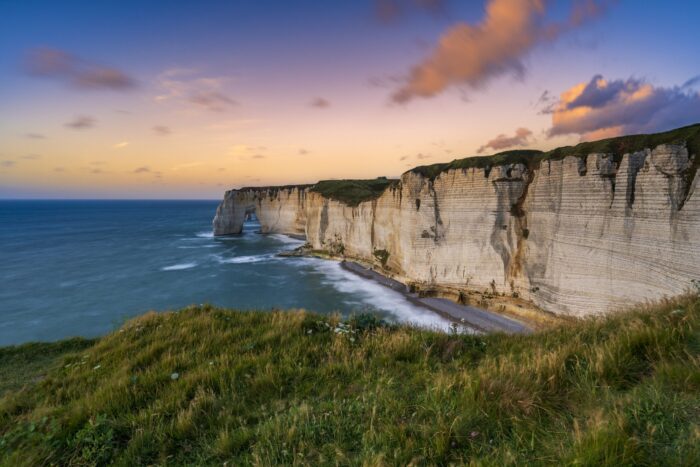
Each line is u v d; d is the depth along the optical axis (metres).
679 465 2.73
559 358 4.89
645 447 2.97
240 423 4.54
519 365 5.12
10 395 6.60
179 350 7.79
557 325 7.70
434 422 3.91
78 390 6.41
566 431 3.48
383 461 3.33
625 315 7.03
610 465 2.77
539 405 3.99
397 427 3.87
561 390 4.29
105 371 7.21
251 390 5.48
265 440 3.96
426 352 6.46
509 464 3.07
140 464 4.04
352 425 4.12
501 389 4.30
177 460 4.07
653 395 3.68
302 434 4.03
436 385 4.79
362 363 6.18
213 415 4.80
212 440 4.29
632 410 3.45
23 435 4.66
